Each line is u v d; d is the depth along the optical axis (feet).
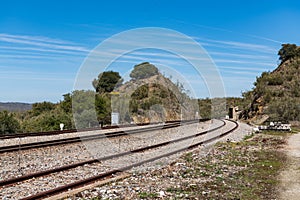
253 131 101.60
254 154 54.85
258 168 42.39
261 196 29.53
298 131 104.94
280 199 28.78
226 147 62.34
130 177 35.40
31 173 36.47
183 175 36.96
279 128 104.68
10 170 37.78
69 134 74.43
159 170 39.06
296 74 206.90
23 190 29.07
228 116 168.55
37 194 26.45
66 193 27.43
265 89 178.91
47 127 94.12
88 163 41.70
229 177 36.73
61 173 36.14
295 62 240.53
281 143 72.08
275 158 51.08
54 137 69.26
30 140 64.28
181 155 50.42
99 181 32.63
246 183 34.14
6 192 28.25
